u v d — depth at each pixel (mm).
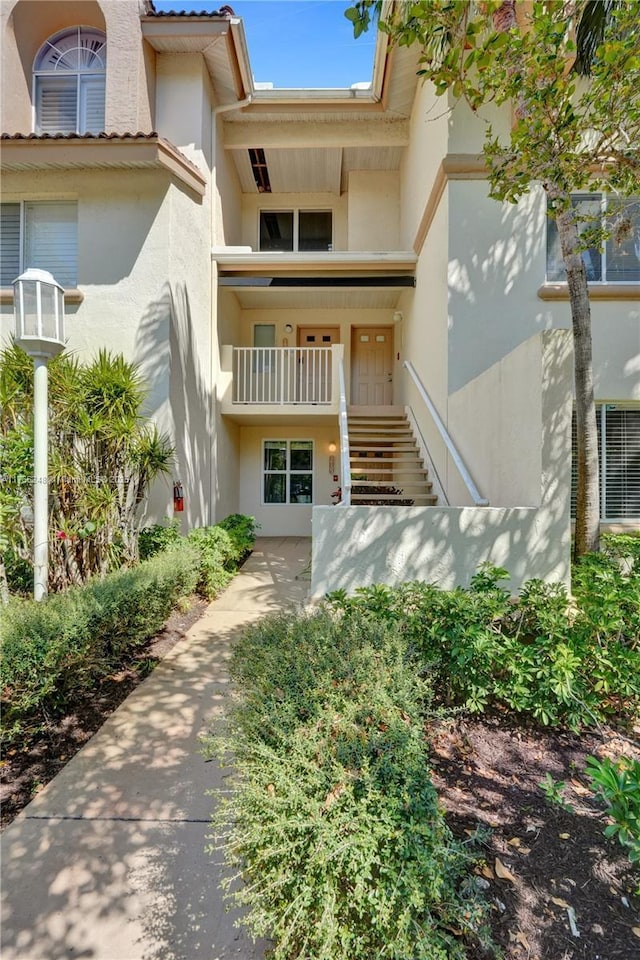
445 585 3941
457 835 1991
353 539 3998
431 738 2506
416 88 8570
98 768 2879
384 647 2463
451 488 6289
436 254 7207
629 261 6629
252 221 11219
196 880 2129
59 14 8102
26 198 7117
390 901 1388
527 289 6523
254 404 9523
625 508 6812
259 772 1697
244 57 8219
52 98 8344
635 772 1685
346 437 7180
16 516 4625
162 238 6918
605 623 2873
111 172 6910
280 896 1484
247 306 11227
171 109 8133
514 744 2635
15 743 3068
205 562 6195
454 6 3523
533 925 1647
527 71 3973
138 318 6887
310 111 9219
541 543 3949
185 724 3344
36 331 4031
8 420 5035
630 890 1779
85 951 1842
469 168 6445
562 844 1976
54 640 3043
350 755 1728
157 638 4824
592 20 5020
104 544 5102
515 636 3105
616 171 4648
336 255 8766
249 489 11453
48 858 2238
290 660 2305
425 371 8094
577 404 4934
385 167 10555
